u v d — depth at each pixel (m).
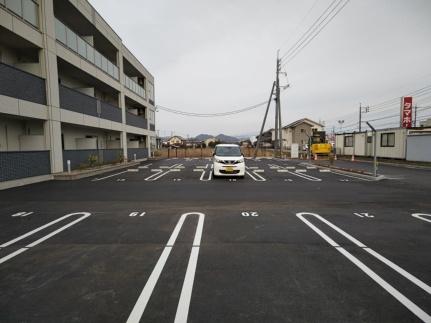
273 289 3.10
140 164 22.83
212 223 5.67
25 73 10.91
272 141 62.56
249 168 18.69
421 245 4.46
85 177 13.60
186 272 3.51
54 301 2.86
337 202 7.75
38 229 5.28
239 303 2.83
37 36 11.69
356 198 8.34
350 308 2.74
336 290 3.08
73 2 14.35
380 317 2.60
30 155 11.27
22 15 10.79
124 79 22.83
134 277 3.38
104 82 18.41
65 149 15.12
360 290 3.08
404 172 15.65
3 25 9.81
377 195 8.83
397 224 5.63
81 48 15.20
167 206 7.23
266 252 4.16
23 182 10.90
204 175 14.60
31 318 2.58
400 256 4.02
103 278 3.35
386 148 25.12
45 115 12.22
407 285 3.19
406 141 22.33
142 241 4.62
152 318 2.58
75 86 17.27
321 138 30.88
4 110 9.78
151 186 10.73
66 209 6.89
